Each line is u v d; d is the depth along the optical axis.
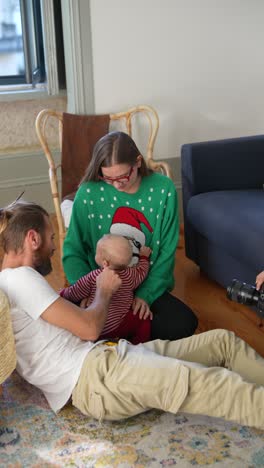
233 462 1.58
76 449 1.65
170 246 2.18
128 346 1.77
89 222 2.16
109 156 2.02
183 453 1.62
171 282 2.21
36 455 1.62
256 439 1.67
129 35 3.12
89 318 1.72
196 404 1.64
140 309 2.05
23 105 3.39
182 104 3.36
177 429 1.72
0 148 3.43
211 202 2.55
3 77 3.43
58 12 3.23
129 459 1.60
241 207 2.47
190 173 2.68
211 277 2.68
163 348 1.84
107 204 2.15
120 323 2.00
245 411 1.61
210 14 3.23
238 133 3.56
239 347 1.85
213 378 1.64
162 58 3.23
